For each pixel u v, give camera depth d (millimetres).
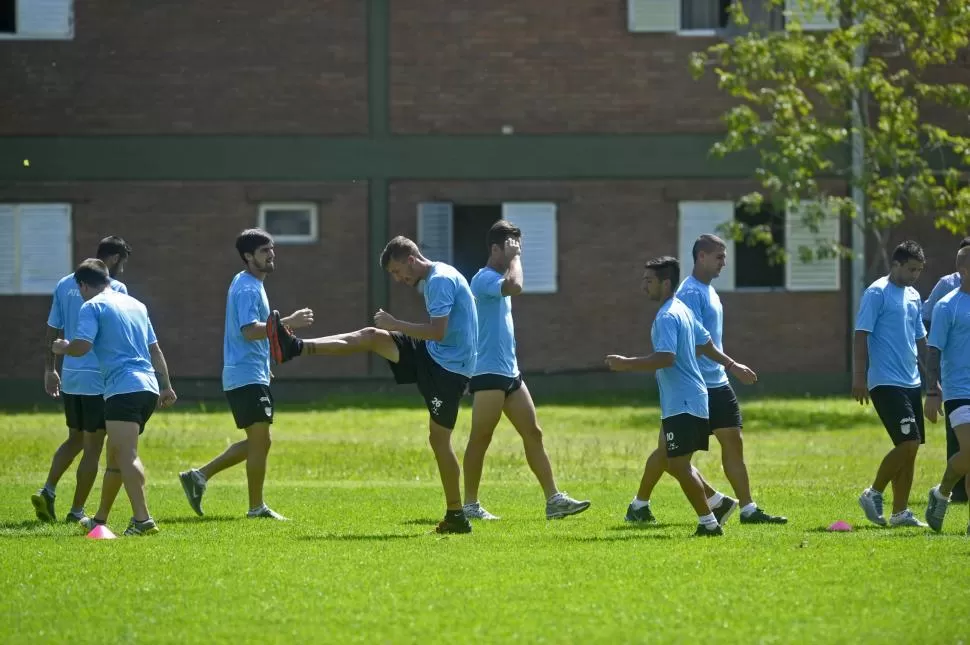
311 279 97812
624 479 55344
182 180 97375
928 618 25625
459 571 30625
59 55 96938
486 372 42656
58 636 24469
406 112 97500
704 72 95500
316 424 77750
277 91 97188
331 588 28641
